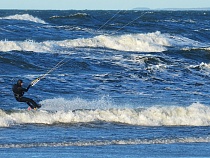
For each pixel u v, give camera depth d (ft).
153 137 206.49
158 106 260.01
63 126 224.74
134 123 233.14
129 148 187.83
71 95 303.89
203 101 297.12
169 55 483.51
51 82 335.06
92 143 194.29
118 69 399.65
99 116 237.04
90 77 357.82
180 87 344.90
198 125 234.17
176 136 209.26
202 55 484.33
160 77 373.20
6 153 176.45
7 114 230.48
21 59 403.54
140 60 431.02
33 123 227.61
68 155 175.22
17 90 233.76
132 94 312.91
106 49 506.48
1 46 460.96
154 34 605.31
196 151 184.75
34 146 188.34
